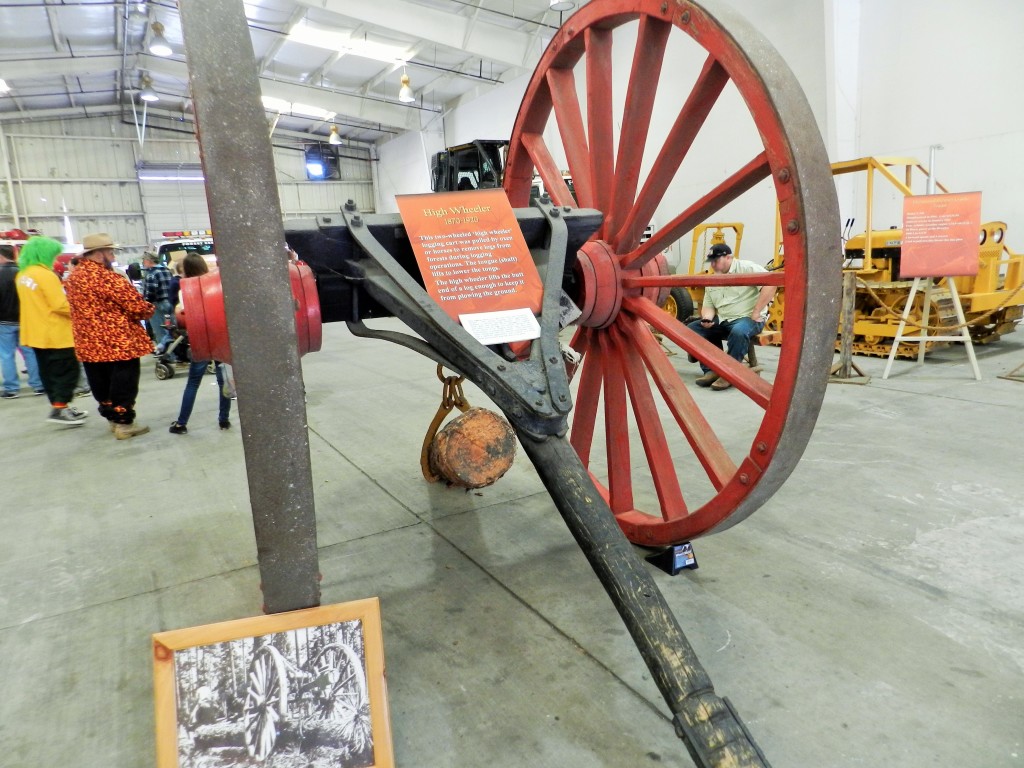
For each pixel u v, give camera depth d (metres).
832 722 1.54
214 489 3.30
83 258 4.00
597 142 2.21
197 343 1.47
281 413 1.16
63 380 4.65
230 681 1.31
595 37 2.10
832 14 8.80
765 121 1.51
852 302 5.08
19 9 11.41
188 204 21.69
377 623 1.39
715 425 4.04
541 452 1.62
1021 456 3.26
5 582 2.39
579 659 1.80
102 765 1.51
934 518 2.60
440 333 1.60
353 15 11.51
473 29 12.58
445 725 1.57
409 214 1.71
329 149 22.42
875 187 9.17
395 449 3.82
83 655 1.93
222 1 1.02
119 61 15.28
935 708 1.57
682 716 1.24
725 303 5.36
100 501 3.18
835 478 3.06
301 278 1.55
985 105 8.02
